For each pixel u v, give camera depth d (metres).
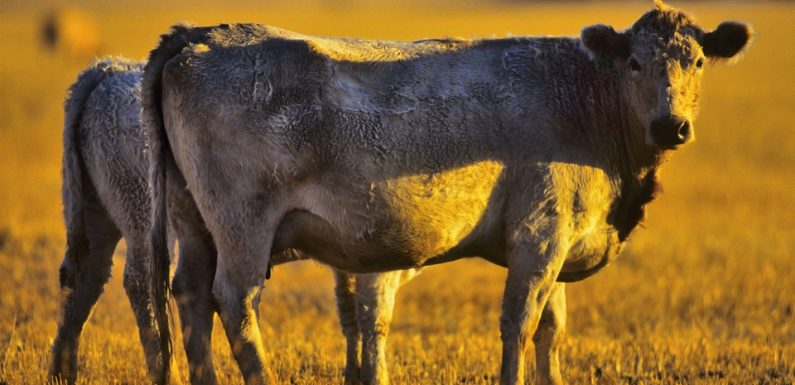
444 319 36.88
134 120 26.03
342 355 30.55
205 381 22.45
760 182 75.44
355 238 21.88
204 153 21.59
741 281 41.94
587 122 22.84
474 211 22.42
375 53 22.39
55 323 32.41
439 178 21.88
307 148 21.38
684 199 67.62
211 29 22.19
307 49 21.67
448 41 23.33
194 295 22.77
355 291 26.44
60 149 86.44
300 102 21.42
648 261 46.97
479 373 28.45
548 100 22.69
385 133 21.59
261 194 21.58
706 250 49.22
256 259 21.77
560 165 22.52
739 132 105.88
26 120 104.06
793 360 29.30
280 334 33.25
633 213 23.89
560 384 24.81
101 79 27.00
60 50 185.62
